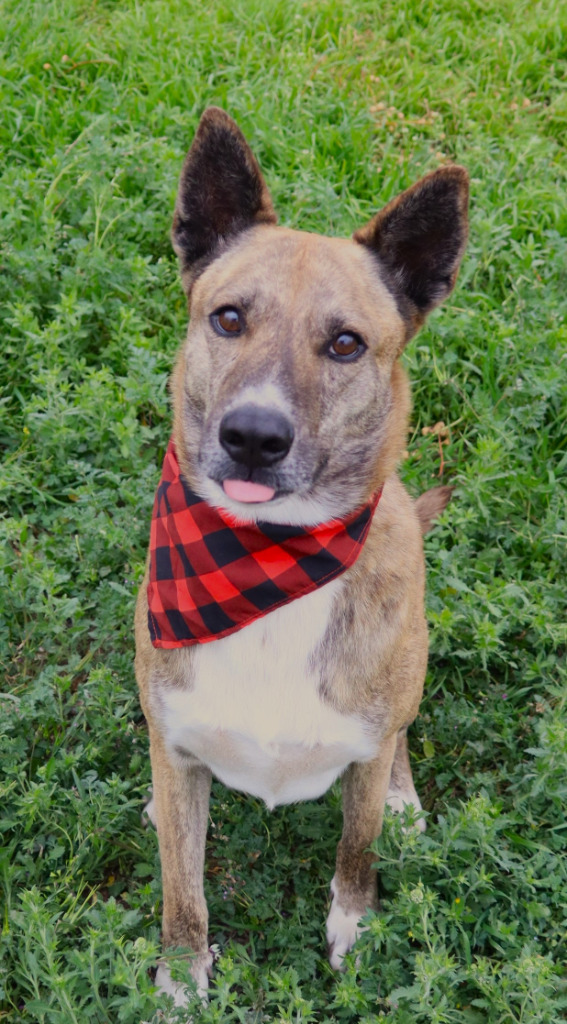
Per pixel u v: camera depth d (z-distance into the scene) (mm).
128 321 1504
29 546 1387
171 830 1175
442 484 1498
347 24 2096
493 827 1174
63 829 1197
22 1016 1137
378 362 1146
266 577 1123
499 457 1428
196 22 1992
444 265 1185
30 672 1343
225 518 1135
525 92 2021
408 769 1310
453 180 1153
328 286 1125
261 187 1181
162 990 1174
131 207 1597
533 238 1690
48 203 1575
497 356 1547
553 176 1812
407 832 1202
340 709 1146
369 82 1929
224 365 1123
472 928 1199
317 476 1120
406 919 1173
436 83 1961
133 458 1435
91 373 1472
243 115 1765
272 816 1275
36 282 1537
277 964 1198
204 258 1198
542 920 1192
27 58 1847
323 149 1776
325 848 1266
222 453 1092
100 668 1289
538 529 1438
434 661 1376
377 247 1184
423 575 1234
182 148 1733
